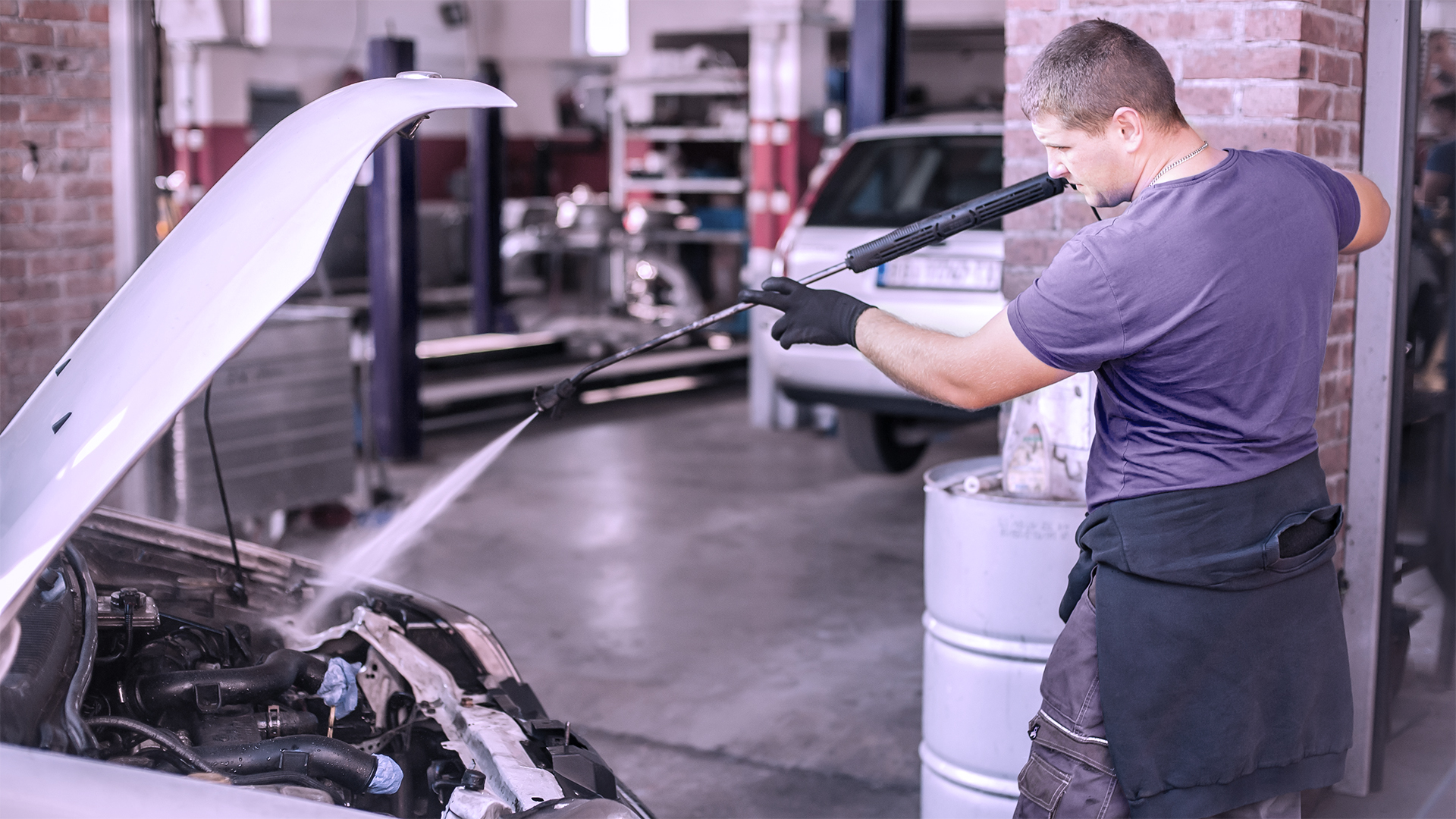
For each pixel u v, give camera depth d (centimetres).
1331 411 323
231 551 266
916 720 404
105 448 169
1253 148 301
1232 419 195
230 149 1360
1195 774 201
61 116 483
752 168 924
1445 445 361
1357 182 222
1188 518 197
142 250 500
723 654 462
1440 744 363
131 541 255
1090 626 209
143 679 210
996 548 281
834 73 1278
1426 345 351
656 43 1559
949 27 1508
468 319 1276
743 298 226
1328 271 202
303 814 169
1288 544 199
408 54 726
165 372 172
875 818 339
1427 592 365
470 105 201
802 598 527
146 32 491
